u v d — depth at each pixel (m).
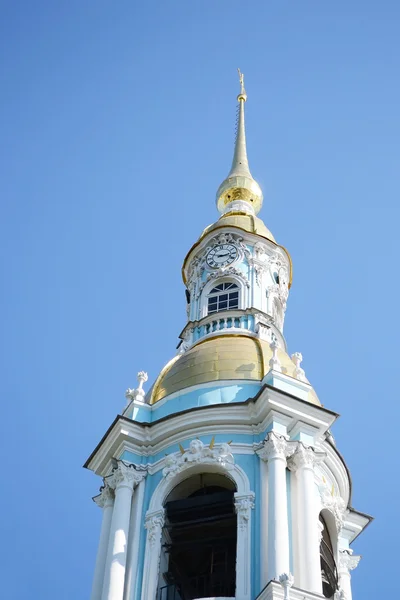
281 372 45.84
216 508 43.25
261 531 41.19
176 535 43.22
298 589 37.62
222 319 51.81
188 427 44.84
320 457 44.09
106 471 46.59
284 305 56.06
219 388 45.97
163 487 43.91
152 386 48.19
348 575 46.88
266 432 44.03
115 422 45.97
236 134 66.94
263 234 56.59
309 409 44.56
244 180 62.94
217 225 57.00
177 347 52.22
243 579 39.84
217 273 54.59
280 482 42.09
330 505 44.84
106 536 43.78
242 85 69.88
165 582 42.22
